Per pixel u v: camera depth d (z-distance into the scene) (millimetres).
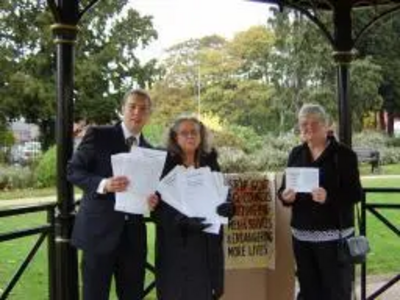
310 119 4562
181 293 4004
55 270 4629
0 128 29734
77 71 30109
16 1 30891
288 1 6340
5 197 19297
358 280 7629
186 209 4020
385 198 16281
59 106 4680
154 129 16359
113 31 32406
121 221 3891
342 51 6473
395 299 6777
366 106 35531
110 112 31078
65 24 4676
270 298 5105
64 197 4613
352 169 4535
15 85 29422
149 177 3852
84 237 3871
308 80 31766
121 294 4020
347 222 4570
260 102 37125
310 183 4477
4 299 4516
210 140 4211
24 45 31109
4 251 9406
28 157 28984
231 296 5000
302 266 4688
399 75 42125
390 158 32062
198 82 42000
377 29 39625
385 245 10156
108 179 3807
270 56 33812
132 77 32594
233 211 4305
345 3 6438
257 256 5047
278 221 5078
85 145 3965
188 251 4020
